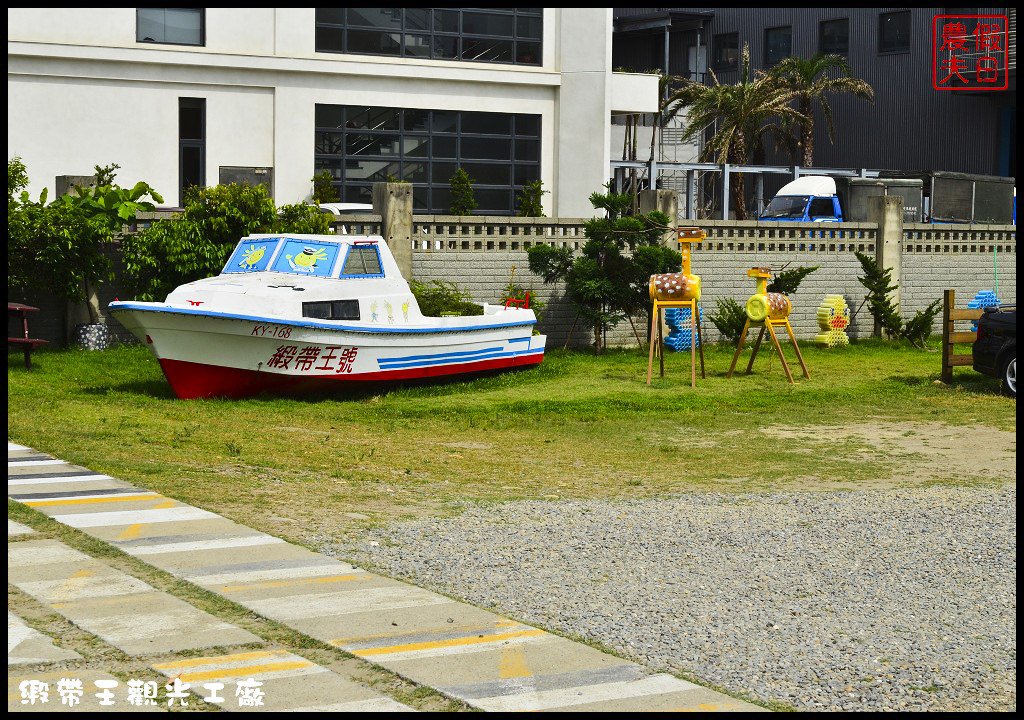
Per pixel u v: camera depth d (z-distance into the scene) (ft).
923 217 115.14
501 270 73.31
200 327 50.67
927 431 49.57
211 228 65.51
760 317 63.36
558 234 74.43
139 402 50.26
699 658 21.16
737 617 23.57
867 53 156.25
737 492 36.40
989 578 26.86
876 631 23.02
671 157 146.82
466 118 101.76
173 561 25.80
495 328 61.82
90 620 21.99
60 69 88.17
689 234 63.31
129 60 89.56
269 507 31.37
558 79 103.04
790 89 151.43
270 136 95.20
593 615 23.35
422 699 18.93
